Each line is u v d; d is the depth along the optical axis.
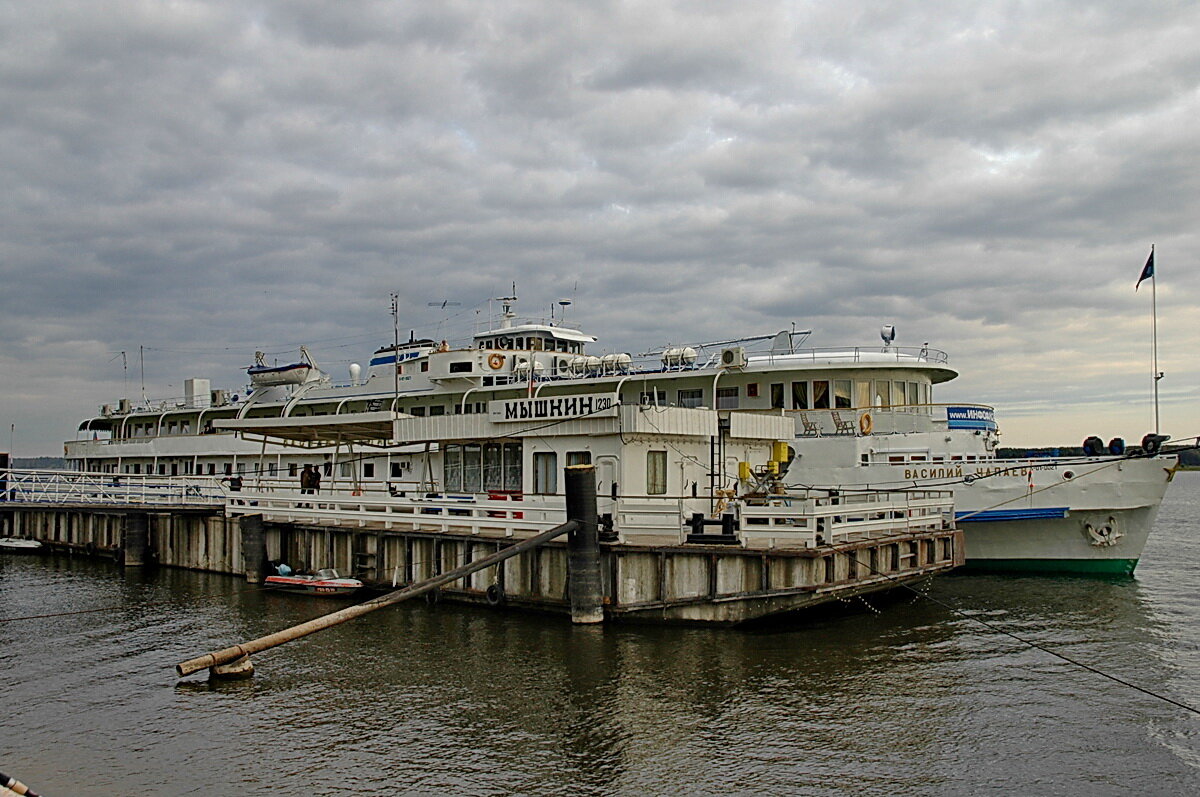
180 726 19.03
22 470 47.75
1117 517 34.44
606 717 19.00
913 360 39.53
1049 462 34.84
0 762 17.27
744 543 25.70
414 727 18.67
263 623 28.95
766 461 36.44
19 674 23.22
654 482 30.89
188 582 38.34
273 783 16.09
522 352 50.31
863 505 26.47
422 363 50.66
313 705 20.17
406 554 31.84
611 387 44.59
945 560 29.88
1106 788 15.71
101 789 15.98
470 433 33.94
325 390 56.72
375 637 26.09
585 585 26.11
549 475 32.09
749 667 22.36
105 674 23.17
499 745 17.62
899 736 17.95
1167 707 19.78
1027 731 18.28
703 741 17.67
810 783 15.85
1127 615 29.16
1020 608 30.09
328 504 36.19
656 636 25.00
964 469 35.56
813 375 39.59
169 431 66.56
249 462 54.22
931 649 24.31
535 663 22.84
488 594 29.17
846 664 22.75
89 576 41.44
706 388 42.09
